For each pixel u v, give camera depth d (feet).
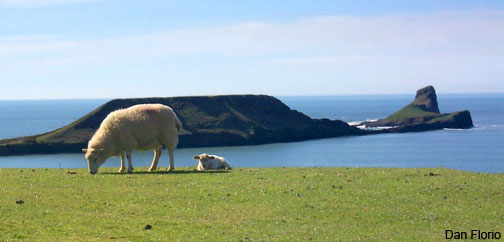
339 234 56.13
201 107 599.57
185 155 393.50
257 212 62.80
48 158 401.90
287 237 54.60
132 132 88.28
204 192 70.69
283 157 390.63
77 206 63.05
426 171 90.43
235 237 54.19
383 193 72.02
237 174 84.74
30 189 70.69
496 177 84.23
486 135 620.49
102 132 87.71
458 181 79.87
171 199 67.10
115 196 67.77
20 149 445.37
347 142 541.34
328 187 74.84
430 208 66.08
